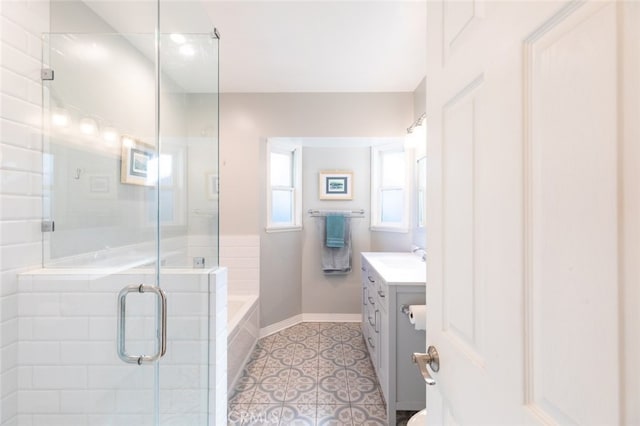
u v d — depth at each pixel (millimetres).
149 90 1794
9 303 1107
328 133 2893
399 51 2154
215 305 1459
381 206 3268
